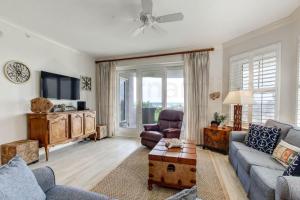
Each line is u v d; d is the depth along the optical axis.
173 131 3.92
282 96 3.09
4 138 3.08
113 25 3.26
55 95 4.01
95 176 2.73
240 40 3.91
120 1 2.46
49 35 3.74
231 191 2.31
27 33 3.46
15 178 1.11
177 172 2.26
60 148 4.23
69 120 3.89
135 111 5.54
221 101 4.44
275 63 3.23
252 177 1.93
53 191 1.38
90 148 4.23
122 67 5.53
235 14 2.88
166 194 2.24
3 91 3.07
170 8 2.66
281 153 2.11
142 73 5.43
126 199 2.13
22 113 3.37
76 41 4.12
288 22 2.99
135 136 5.47
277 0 2.50
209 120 4.52
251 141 2.79
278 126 2.62
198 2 2.51
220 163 3.27
